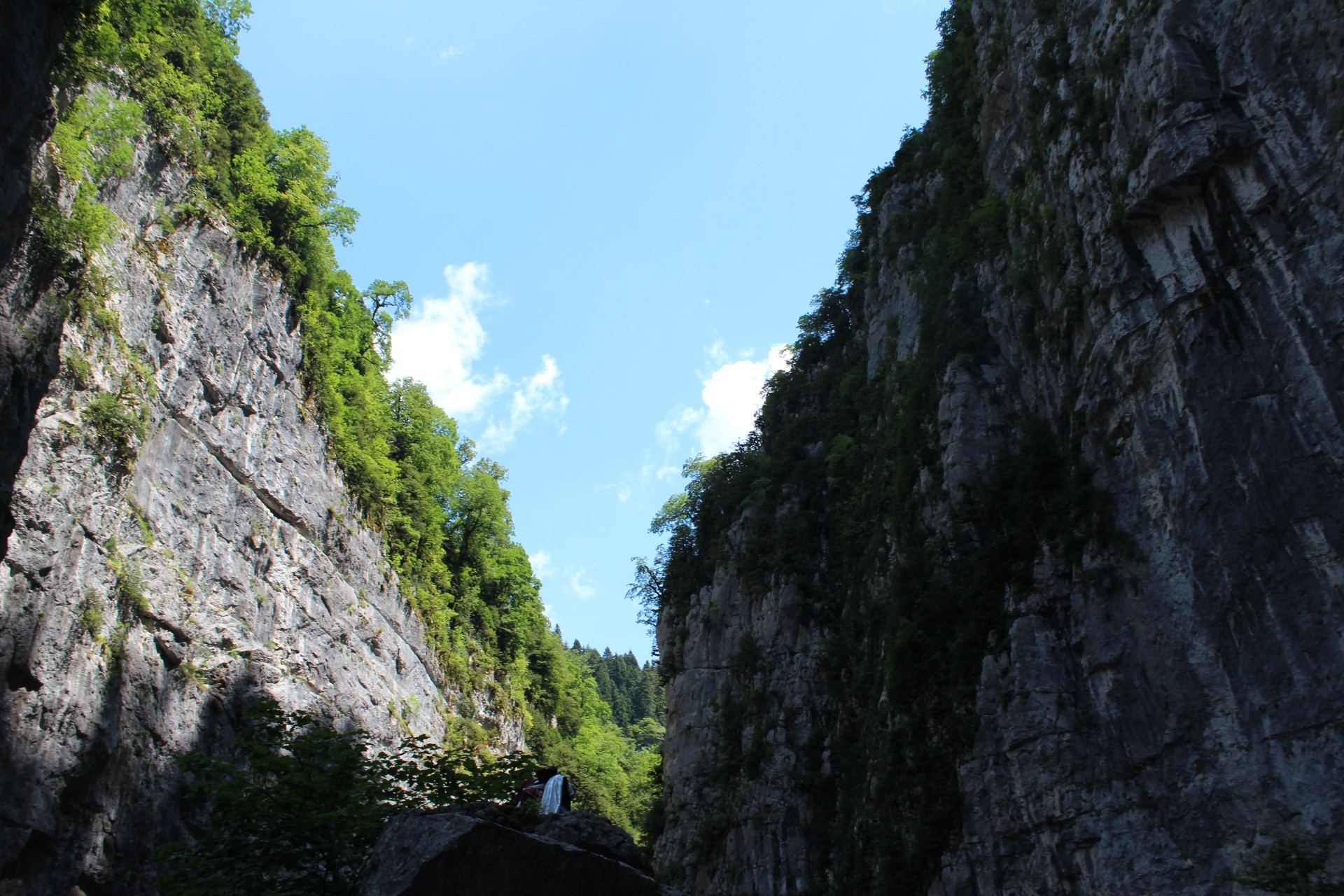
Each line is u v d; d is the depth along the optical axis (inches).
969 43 2343.8
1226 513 1238.9
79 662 1675.7
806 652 2426.2
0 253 1130.0
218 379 2253.9
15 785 1517.0
